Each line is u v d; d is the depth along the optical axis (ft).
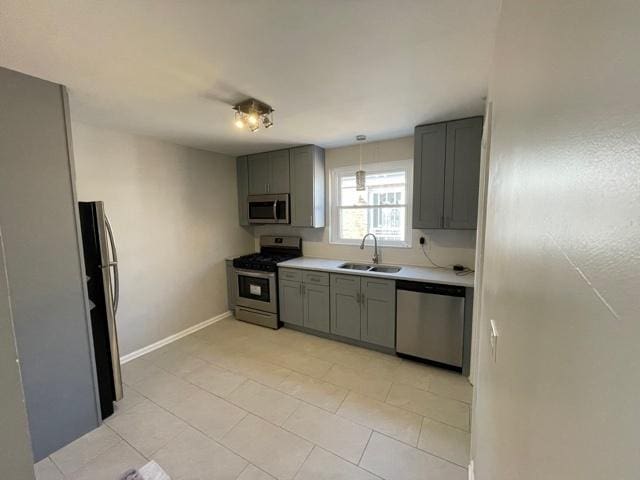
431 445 5.80
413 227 9.25
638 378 0.68
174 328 10.88
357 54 4.91
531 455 1.59
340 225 12.25
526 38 2.01
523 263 1.89
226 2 3.64
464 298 8.03
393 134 9.91
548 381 1.37
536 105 1.70
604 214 0.88
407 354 9.03
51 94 5.59
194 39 4.42
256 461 5.50
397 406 6.95
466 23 4.09
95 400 6.33
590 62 1.01
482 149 6.37
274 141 10.77
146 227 9.93
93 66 5.14
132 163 9.49
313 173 11.38
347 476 5.17
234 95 6.50
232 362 9.05
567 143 1.21
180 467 5.40
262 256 13.15
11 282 5.19
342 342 10.42
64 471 5.36
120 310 9.27
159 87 6.05
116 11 3.75
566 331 1.18
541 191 1.56
